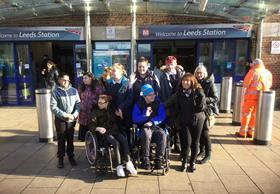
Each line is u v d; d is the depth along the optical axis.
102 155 4.69
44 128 6.37
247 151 5.77
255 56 10.49
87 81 5.37
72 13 10.38
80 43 10.77
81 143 6.30
